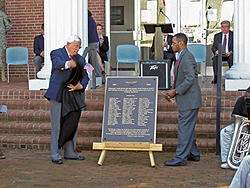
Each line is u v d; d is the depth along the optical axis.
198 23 13.23
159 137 7.89
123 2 13.77
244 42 9.08
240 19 9.12
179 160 6.66
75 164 6.79
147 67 9.75
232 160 6.36
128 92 6.99
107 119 6.89
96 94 8.98
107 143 6.77
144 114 6.84
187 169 6.48
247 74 8.95
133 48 11.78
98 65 10.54
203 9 13.22
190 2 13.20
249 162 4.59
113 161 7.01
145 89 6.97
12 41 14.05
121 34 13.84
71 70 6.71
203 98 8.54
